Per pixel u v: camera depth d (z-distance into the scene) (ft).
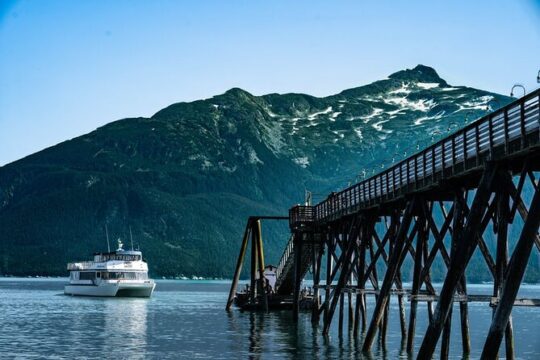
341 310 220.43
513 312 403.95
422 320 315.37
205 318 313.32
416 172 141.28
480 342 218.59
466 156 118.52
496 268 111.65
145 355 187.21
